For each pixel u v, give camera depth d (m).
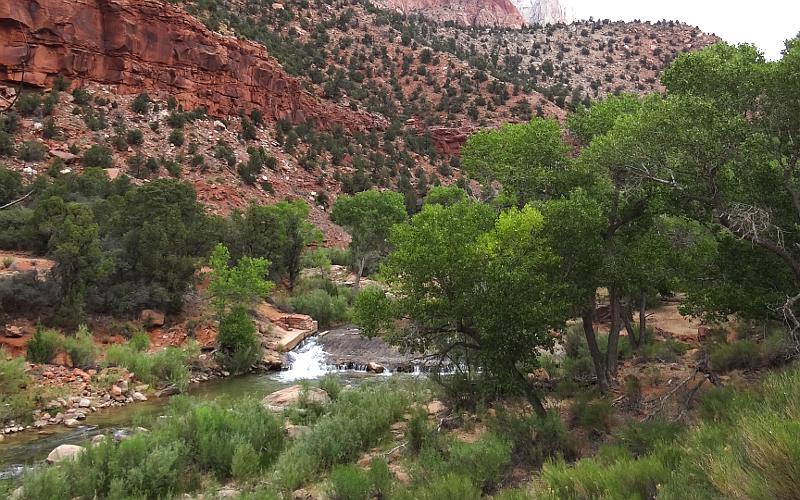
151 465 8.61
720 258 10.68
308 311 30.83
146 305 23.64
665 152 9.23
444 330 10.25
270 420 11.51
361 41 101.94
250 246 33.69
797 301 9.80
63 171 41.25
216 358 21.28
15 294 19.23
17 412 13.96
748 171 8.96
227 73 64.50
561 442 8.73
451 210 11.51
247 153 59.75
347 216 46.28
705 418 8.18
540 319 9.17
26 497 7.98
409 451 9.62
